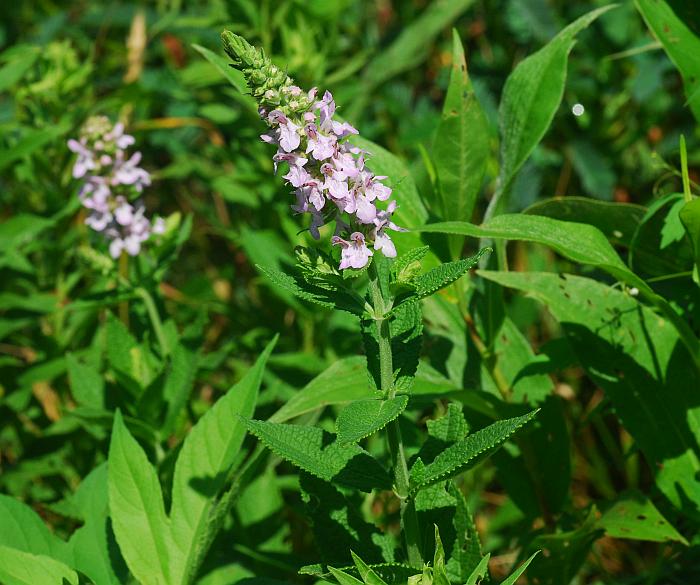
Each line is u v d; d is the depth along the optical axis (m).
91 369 0.57
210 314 0.78
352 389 0.48
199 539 0.45
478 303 0.53
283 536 0.55
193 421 0.62
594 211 0.51
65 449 0.64
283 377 0.62
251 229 0.74
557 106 0.49
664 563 0.52
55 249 0.67
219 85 0.77
